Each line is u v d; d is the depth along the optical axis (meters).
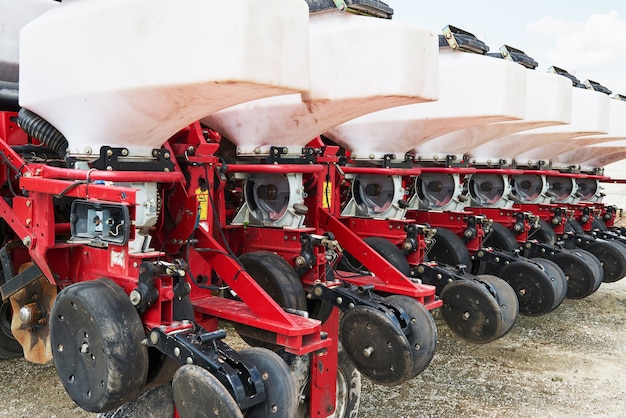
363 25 3.49
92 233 2.68
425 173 5.47
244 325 3.29
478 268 5.59
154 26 2.53
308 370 3.22
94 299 2.51
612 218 8.46
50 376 4.32
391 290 3.81
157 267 2.56
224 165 3.63
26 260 3.88
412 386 4.50
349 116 3.74
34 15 4.08
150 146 2.94
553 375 4.85
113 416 2.85
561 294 5.50
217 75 2.36
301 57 2.59
